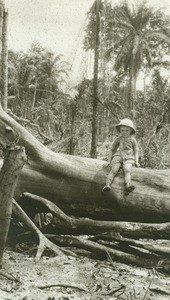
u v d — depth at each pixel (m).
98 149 20.16
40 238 6.93
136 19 41.72
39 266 6.25
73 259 6.79
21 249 7.37
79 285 5.63
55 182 7.69
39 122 27.48
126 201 7.55
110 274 6.19
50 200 7.78
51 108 29.23
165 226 6.89
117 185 7.55
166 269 6.72
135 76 40.94
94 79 17.44
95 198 7.67
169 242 8.72
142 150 19.28
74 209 7.85
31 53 45.69
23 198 7.61
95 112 17.50
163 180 7.66
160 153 18.75
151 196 7.53
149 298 5.43
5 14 12.26
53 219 7.46
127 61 41.50
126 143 7.50
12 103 39.97
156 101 28.94
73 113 19.39
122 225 7.07
